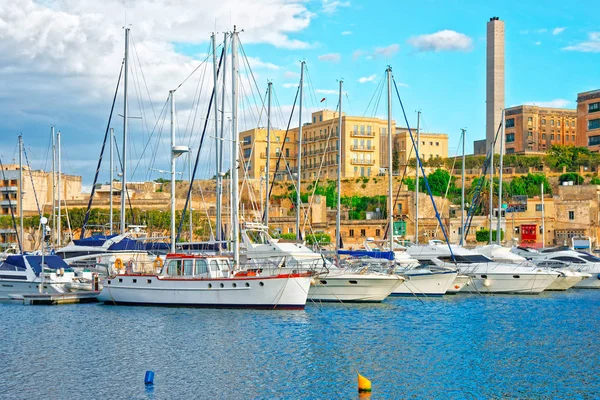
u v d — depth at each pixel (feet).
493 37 573.33
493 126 568.41
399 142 481.05
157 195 413.39
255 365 110.52
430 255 210.18
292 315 150.92
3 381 101.76
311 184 438.40
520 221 361.10
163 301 160.97
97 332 134.41
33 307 166.61
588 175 430.61
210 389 98.07
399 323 146.92
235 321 143.84
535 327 145.18
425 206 377.50
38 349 121.19
